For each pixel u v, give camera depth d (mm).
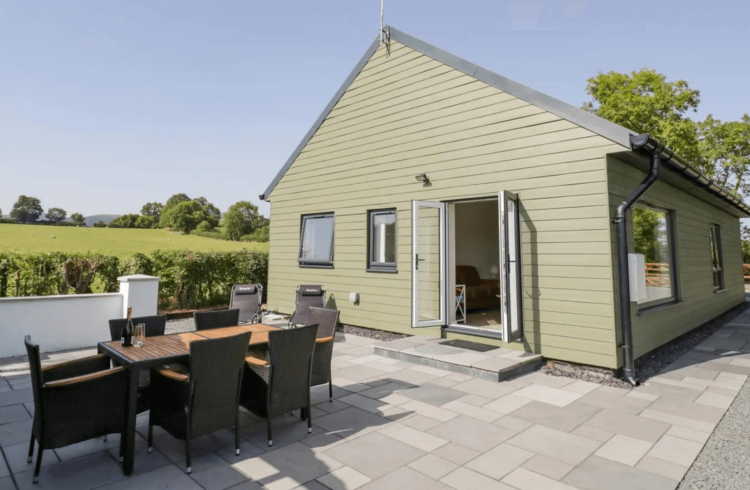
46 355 6004
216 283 10461
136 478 2637
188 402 2721
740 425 3561
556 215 5336
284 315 9539
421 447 3090
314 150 9000
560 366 5258
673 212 7492
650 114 18844
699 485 2598
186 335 3996
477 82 6234
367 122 7906
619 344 4914
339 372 5160
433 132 6805
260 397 3203
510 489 2506
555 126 5367
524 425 3521
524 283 5625
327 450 3039
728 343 7207
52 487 2518
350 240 8133
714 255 10281
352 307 8031
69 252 8367
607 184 4934
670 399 4211
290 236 9500
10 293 7637
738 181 22594
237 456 2951
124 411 2797
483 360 5191
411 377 4941
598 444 3156
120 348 3293
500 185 5910
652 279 6555
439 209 6664
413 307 6359
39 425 2543
